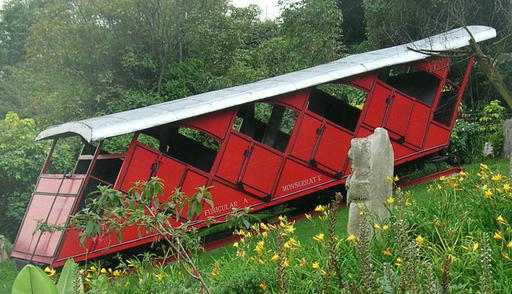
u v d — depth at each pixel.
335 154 15.07
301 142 14.69
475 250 6.16
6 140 17.02
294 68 23.73
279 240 4.25
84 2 24.95
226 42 26.39
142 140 17.89
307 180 14.75
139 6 24.89
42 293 3.63
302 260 6.49
